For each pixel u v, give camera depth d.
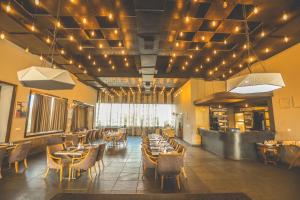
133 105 17.27
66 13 4.73
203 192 3.86
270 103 7.47
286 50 6.66
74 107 11.62
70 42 6.48
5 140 5.91
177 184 4.31
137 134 16.88
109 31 5.73
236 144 7.12
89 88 13.91
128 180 4.61
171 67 9.53
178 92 14.52
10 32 5.10
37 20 5.04
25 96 6.86
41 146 7.93
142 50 6.61
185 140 12.70
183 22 5.05
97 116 16.50
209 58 8.05
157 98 17.52
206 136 9.48
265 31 5.29
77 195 3.45
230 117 11.11
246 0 4.13
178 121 15.36
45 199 3.45
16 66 6.29
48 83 2.56
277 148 6.32
